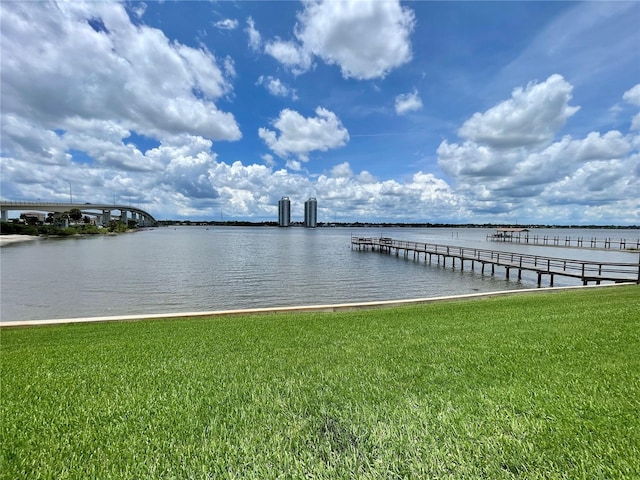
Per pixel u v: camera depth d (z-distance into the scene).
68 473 1.90
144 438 2.23
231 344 5.04
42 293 17.34
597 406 2.46
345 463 1.90
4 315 13.16
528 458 1.89
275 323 7.02
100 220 127.94
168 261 32.28
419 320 6.67
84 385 3.24
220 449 2.07
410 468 1.83
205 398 2.84
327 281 22.12
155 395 2.94
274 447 2.08
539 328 5.19
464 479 1.74
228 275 24.06
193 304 15.35
